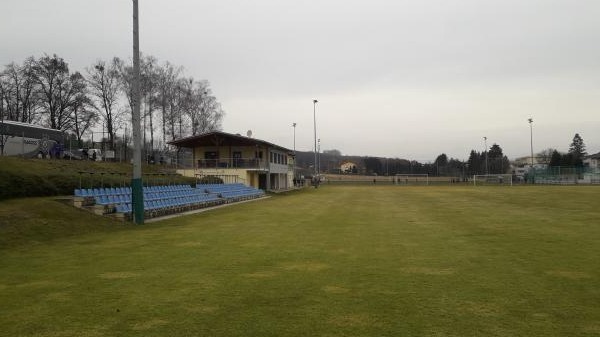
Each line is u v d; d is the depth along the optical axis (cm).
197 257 1023
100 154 4356
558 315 583
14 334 532
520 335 514
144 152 5553
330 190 5447
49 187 1845
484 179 8662
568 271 843
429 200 3166
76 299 678
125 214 1820
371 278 802
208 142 4834
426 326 546
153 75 5641
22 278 820
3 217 1361
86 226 1562
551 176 7694
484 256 1004
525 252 1050
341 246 1166
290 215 2117
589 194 3691
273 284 762
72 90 5525
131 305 644
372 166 11506
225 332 531
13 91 5450
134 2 1811
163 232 1506
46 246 1202
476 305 630
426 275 822
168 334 527
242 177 4659
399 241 1246
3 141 3125
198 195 2975
